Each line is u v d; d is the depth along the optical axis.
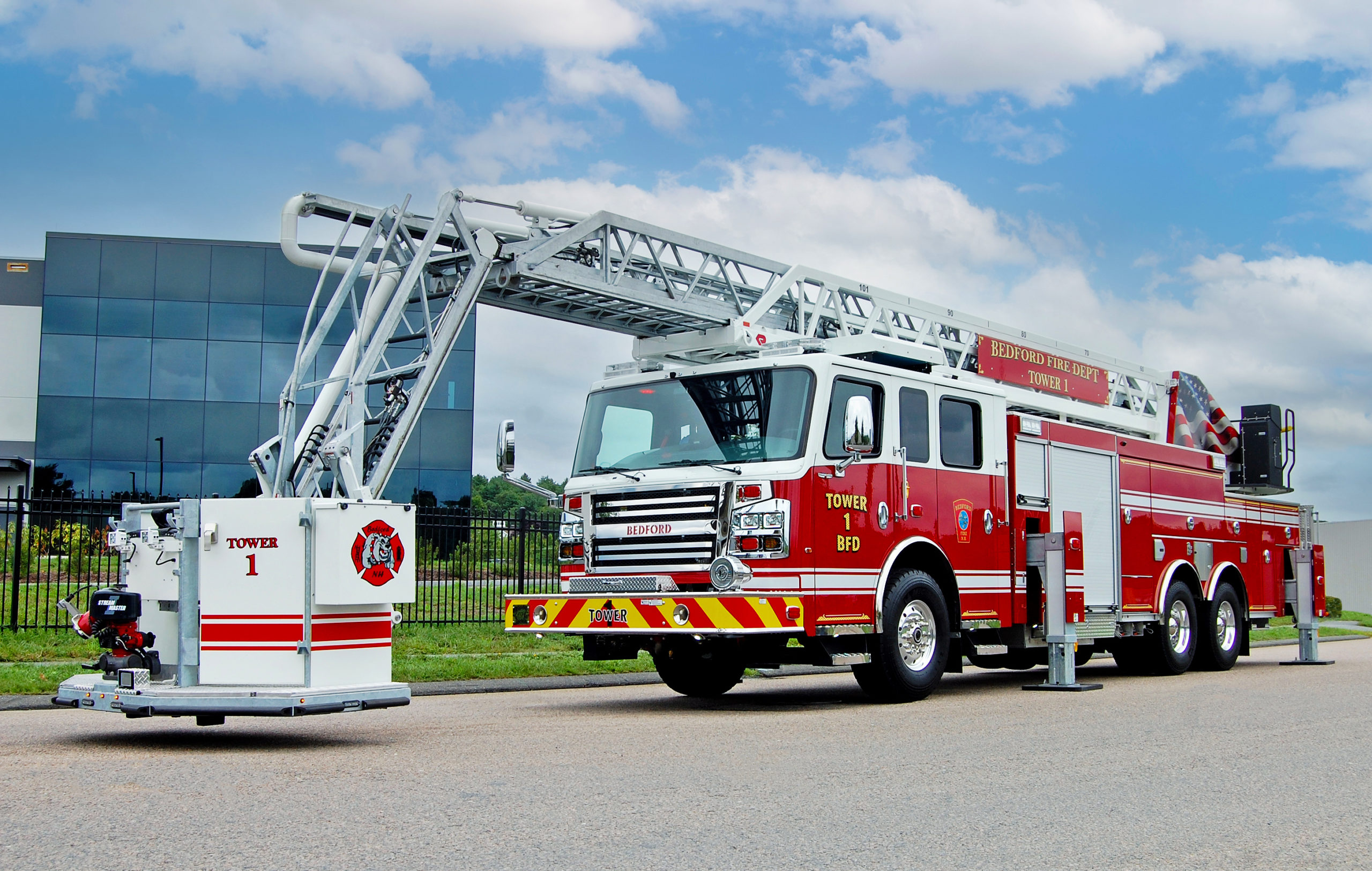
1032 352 12.90
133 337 35.34
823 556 8.97
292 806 5.07
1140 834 4.80
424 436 35.28
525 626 9.59
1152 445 12.95
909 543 9.70
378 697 7.02
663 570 9.22
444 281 12.25
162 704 6.77
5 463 34.06
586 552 9.67
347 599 6.90
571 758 6.50
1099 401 13.98
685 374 9.77
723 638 9.24
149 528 7.32
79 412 34.94
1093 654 13.11
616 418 10.07
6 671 10.25
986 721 8.40
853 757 6.61
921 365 10.55
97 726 7.89
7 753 6.59
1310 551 15.38
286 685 6.85
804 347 9.72
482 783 5.68
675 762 6.37
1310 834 4.85
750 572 8.73
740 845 4.49
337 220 12.06
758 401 9.33
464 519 16.03
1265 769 6.37
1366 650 18.78
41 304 37.47
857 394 9.48
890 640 9.48
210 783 5.61
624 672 12.64
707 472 9.09
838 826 4.84
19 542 12.75
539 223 12.20
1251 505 14.84
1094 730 7.89
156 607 7.34
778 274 13.30
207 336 35.62
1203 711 9.07
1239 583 14.41
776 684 12.48
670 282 12.46
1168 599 12.86
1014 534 10.86
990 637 10.91
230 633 6.97
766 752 6.80
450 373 35.62
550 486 10.13
